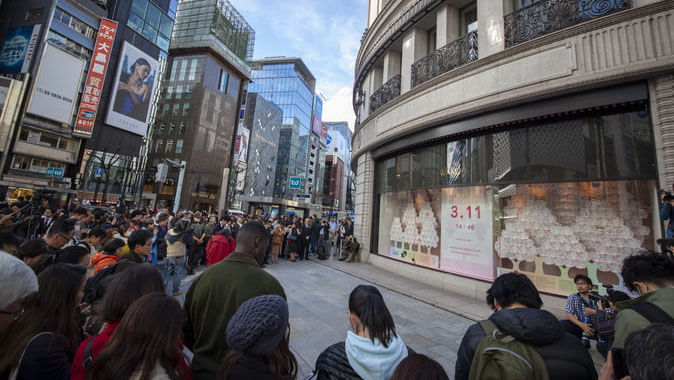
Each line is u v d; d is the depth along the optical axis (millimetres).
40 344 1487
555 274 5879
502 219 6727
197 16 54125
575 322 3486
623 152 5340
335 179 107500
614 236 5309
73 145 28750
